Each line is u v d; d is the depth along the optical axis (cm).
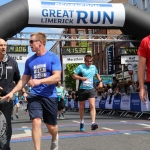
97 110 1997
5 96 434
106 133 724
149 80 348
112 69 3731
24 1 1277
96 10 1339
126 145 554
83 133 736
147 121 1072
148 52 351
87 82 748
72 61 1580
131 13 1369
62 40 1494
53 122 433
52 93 429
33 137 407
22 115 1975
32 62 435
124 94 1501
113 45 3753
